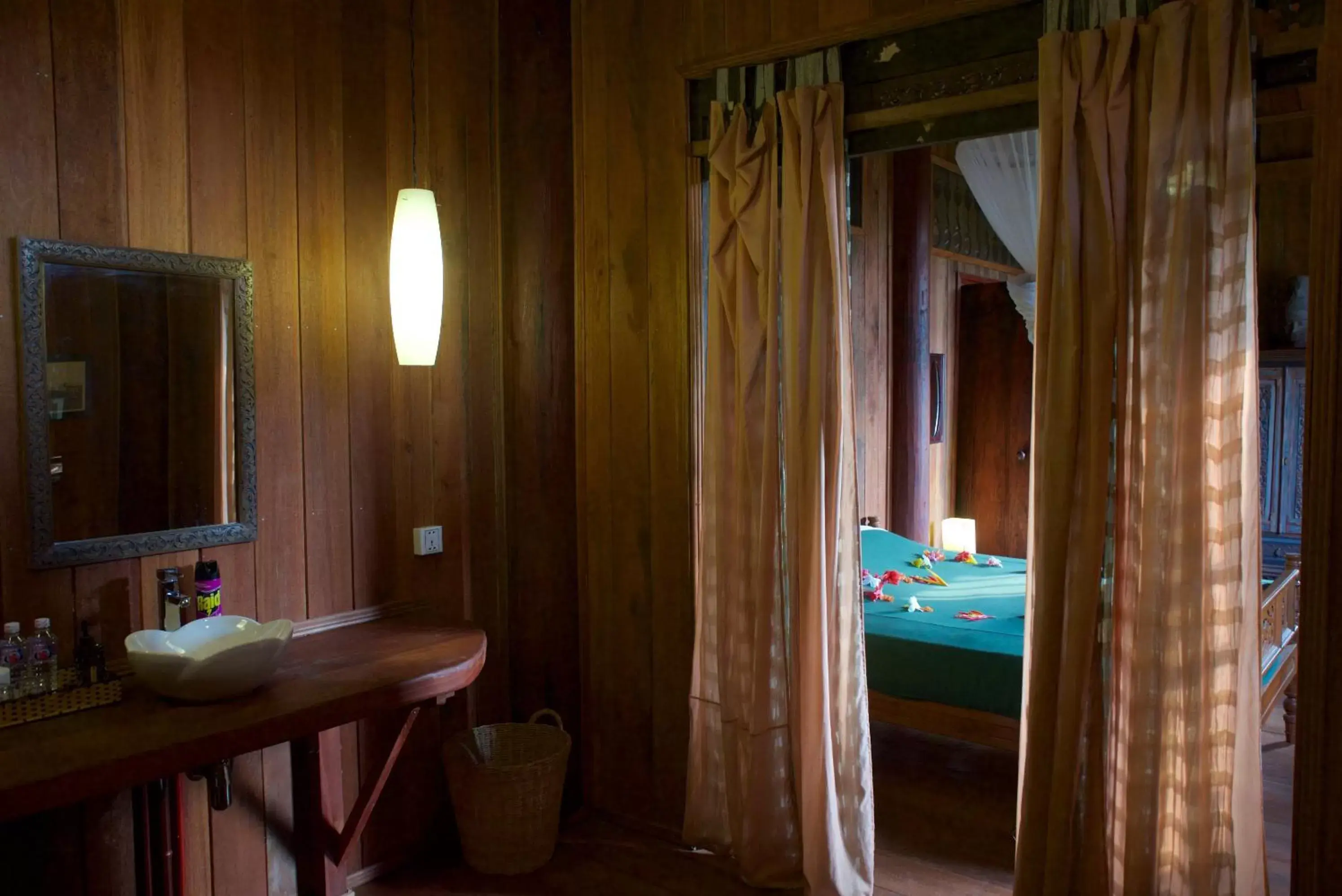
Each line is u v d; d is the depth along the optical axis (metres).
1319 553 1.96
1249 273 1.97
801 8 2.59
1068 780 2.14
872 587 3.97
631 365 3.02
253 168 2.43
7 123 1.97
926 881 2.74
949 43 2.38
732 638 2.75
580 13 3.07
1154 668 2.06
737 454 2.74
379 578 2.78
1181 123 2.02
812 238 2.55
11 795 1.56
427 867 2.88
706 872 2.82
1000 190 5.06
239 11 2.39
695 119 2.87
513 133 3.10
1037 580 2.19
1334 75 1.92
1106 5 2.10
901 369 5.18
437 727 2.98
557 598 3.19
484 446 3.10
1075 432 2.13
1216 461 2.03
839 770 2.58
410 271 2.58
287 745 2.57
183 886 2.23
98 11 2.11
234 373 2.38
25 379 2.00
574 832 3.08
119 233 2.16
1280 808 3.11
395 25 2.78
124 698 2.01
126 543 2.17
